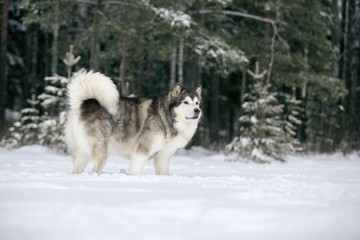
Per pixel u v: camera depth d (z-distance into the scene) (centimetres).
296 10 1600
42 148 1220
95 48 1459
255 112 1193
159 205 307
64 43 1714
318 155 1581
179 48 1702
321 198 359
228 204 319
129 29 1427
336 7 2098
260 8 1714
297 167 1000
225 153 1281
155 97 654
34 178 494
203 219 263
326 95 1809
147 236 220
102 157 613
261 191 390
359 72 2261
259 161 1136
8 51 2469
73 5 1525
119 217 263
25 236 216
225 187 450
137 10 1435
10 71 2606
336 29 1969
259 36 1817
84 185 430
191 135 669
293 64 1723
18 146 1286
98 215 268
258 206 313
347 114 1906
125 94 1290
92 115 609
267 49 1700
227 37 1778
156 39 1641
